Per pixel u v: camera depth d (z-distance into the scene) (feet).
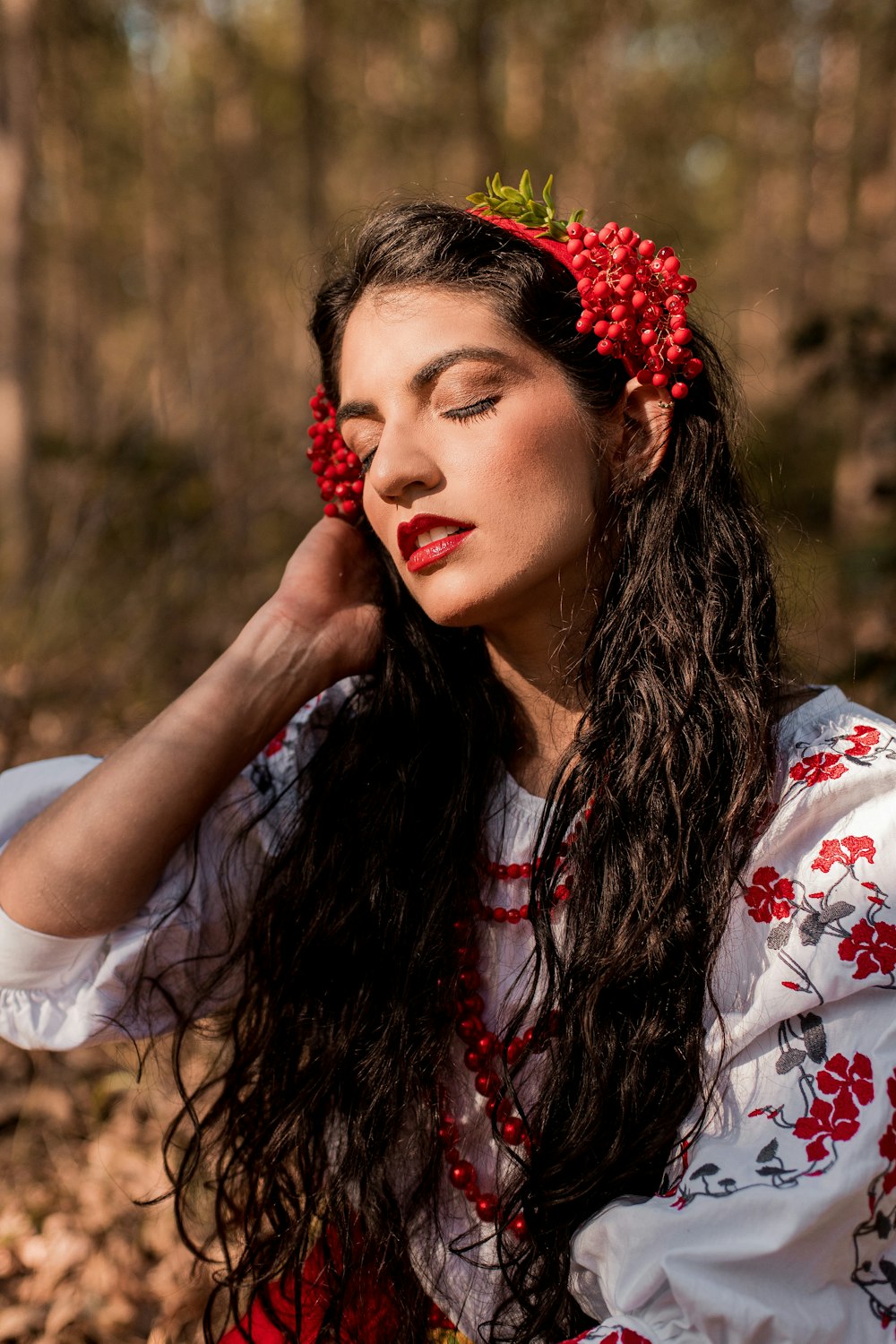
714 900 3.08
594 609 3.51
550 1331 3.15
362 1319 3.59
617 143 37.78
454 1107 3.47
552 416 3.26
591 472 3.36
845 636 11.29
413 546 3.36
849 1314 2.57
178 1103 6.63
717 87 39.63
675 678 3.35
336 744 4.03
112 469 11.81
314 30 33.42
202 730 3.70
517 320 3.23
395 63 37.01
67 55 31.07
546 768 3.68
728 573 3.48
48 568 11.07
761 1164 2.70
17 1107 7.32
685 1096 3.00
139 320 42.88
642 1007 3.13
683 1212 2.68
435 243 3.28
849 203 32.50
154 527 11.85
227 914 3.96
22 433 20.85
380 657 4.05
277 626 3.90
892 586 10.52
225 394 13.42
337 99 37.78
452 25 31.78
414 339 3.23
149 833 3.60
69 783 4.04
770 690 3.36
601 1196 3.04
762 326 37.37
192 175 41.06
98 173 40.55
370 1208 3.44
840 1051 2.79
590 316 3.27
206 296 36.81
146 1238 6.31
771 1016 2.87
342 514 4.18
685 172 42.50
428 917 3.55
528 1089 3.35
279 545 13.62
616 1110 3.08
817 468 21.50
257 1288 3.70
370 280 3.37
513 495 3.21
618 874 3.26
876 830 2.98
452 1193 3.45
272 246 37.40
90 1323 5.84
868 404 14.52
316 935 3.73
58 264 38.37
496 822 3.66
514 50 36.29
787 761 3.21
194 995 3.99
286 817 4.06
